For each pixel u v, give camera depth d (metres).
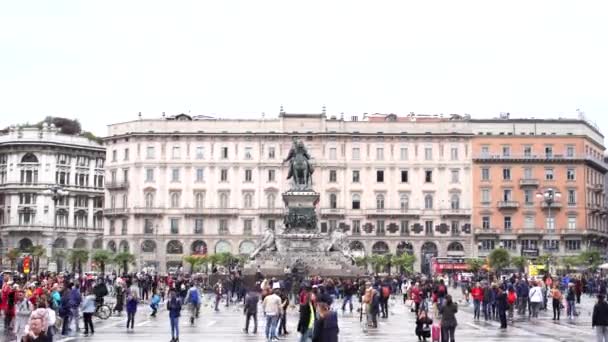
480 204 153.88
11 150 170.50
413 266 151.50
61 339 39.38
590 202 159.12
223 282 82.25
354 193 154.12
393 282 90.00
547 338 40.94
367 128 155.25
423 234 153.12
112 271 145.12
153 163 155.38
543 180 154.38
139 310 65.06
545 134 156.00
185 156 155.12
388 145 154.88
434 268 133.00
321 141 154.50
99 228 178.25
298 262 76.31
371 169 154.38
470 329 46.81
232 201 154.00
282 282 65.06
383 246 153.38
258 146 154.38
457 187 154.00
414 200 154.12
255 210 153.25
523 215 153.50
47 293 40.06
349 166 154.38
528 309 63.03
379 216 153.12
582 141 154.88
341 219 153.50
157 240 154.00
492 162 154.12
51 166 170.50
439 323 35.38
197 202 154.50
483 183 154.12
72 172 174.62
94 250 158.50
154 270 141.62
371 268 144.25
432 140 154.88
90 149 177.12
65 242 172.12
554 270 139.88
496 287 53.66
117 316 57.19
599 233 161.50
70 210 173.12
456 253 153.00
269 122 155.12
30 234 167.38
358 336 41.44
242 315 58.59
